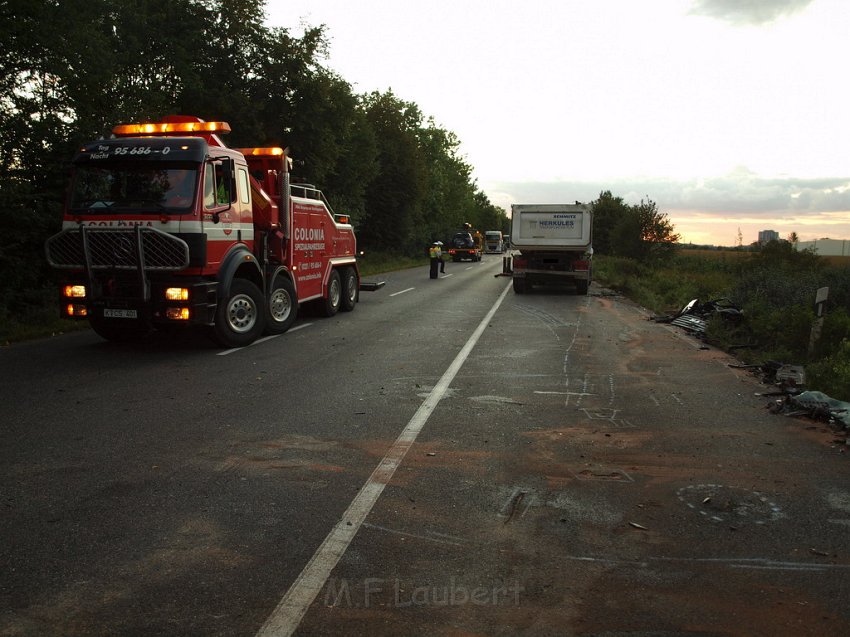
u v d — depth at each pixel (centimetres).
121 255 902
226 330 1004
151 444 533
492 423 603
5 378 784
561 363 912
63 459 494
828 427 597
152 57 2291
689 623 284
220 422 600
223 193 984
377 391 731
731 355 992
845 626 282
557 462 497
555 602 300
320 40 2727
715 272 3123
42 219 1237
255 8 2597
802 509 410
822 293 923
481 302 1833
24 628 275
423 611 291
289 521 385
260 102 2603
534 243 2161
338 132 2988
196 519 387
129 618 283
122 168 938
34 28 1305
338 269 1520
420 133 6544
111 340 1059
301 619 284
